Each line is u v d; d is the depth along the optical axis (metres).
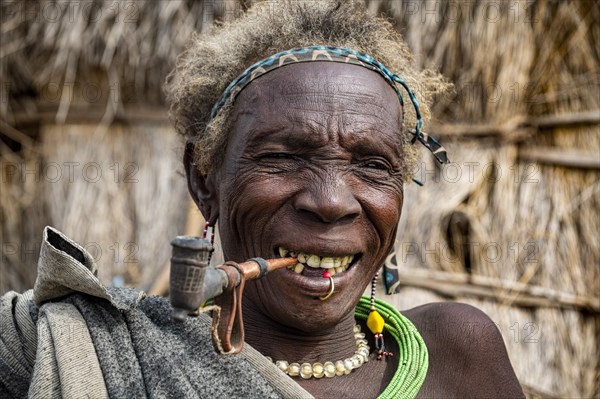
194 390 1.11
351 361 1.36
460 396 1.44
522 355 3.04
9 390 1.17
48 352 1.12
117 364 1.13
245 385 1.13
